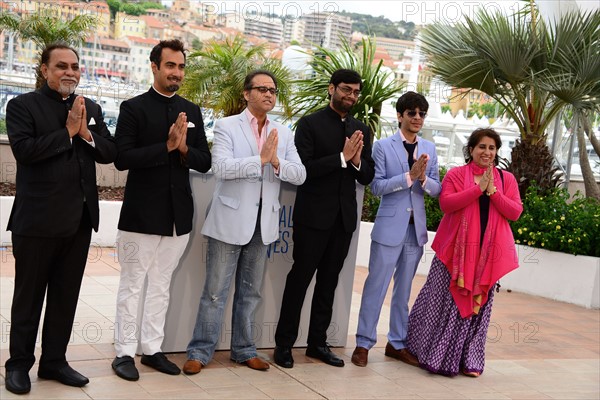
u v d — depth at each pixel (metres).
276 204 4.63
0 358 4.48
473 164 5.07
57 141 3.83
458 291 4.94
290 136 4.75
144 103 4.32
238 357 4.76
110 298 6.15
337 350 5.34
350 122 4.89
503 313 7.12
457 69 8.62
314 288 5.04
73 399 3.95
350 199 4.83
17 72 10.39
